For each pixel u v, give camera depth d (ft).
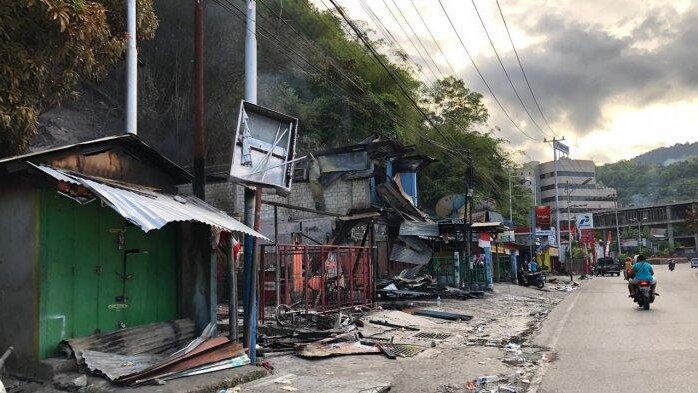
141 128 78.38
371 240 55.93
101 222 24.43
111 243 24.89
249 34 29.27
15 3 21.83
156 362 23.49
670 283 105.40
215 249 28.91
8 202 22.24
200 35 29.32
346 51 100.58
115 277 25.00
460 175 129.59
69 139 66.80
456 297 67.82
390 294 63.10
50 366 20.88
